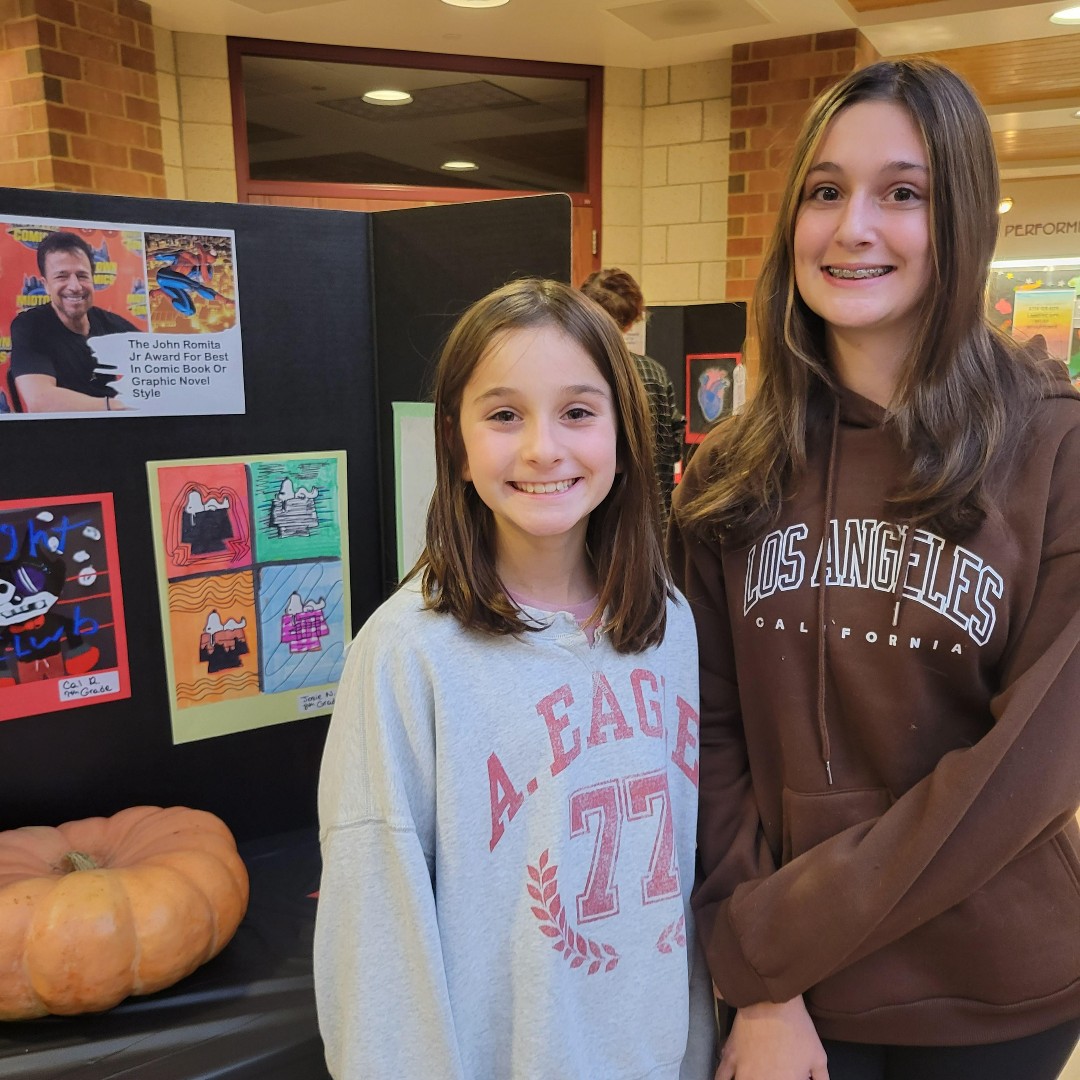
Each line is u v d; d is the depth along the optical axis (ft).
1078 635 2.75
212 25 11.91
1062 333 22.36
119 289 3.70
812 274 3.17
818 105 3.13
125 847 3.61
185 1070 2.94
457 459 2.96
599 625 3.07
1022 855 3.05
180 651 4.06
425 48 12.85
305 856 4.27
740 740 3.62
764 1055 3.13
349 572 4.51
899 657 3.03
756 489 3.37
